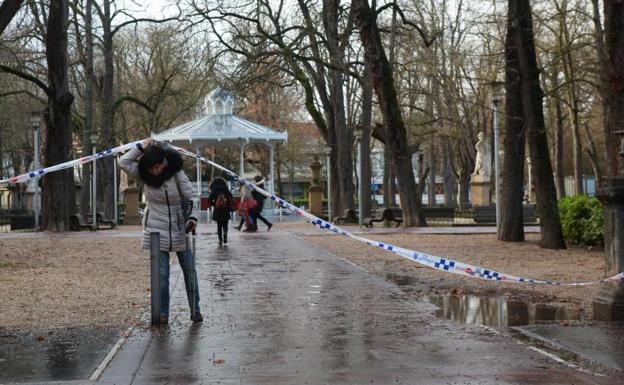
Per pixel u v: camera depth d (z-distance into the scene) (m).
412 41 36.22
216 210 22.30
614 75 16.50
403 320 9.50
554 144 52.03
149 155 9.05
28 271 15.33
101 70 52.75
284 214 42.88
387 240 23.61
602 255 18.30
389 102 30.02
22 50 32.25
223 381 6.50
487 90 37.59
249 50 35.06
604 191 9.55
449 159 61.50
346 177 38.66
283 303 10.97
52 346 8.00
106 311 10.27
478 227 32.28
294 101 60.06
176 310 10.38
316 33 32.31
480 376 6.60
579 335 8.27
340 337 8.41
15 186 56.91
